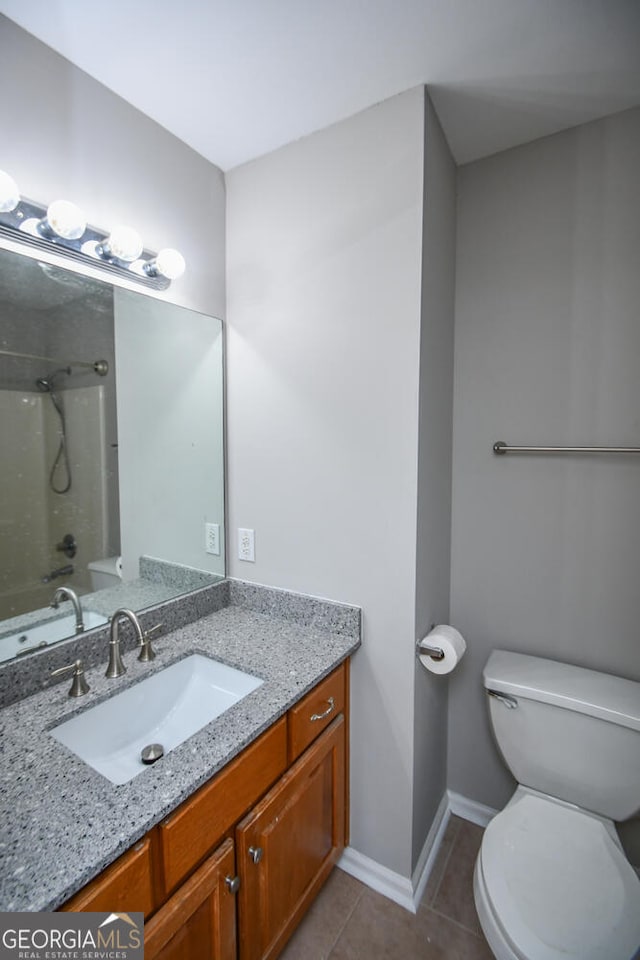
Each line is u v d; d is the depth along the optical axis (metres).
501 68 1.09
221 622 1.46
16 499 1.07
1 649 1.03
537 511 1.46
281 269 1.41
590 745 1.20
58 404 1.14
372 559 1.29
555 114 1.27
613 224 1.30
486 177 1.48
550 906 0.94
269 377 1.46
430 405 1.28
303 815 1.12
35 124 1.01
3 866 0.60
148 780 0.77
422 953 1.18
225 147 1.40
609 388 1.33
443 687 1.59
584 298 1.35
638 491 1.31
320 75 1.11
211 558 1.57
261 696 1.03
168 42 1.01
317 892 1.22
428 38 1.00
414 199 1.16
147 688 1.13
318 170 1.31
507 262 1.46
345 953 1.18
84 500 1.21
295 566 1.45
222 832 0.87
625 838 1.31
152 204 1.29
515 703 1.30
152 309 1.34
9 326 1.03
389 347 1.22
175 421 1.42
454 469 1.59
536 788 1.30
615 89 1.17
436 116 1.26
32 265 1.06
